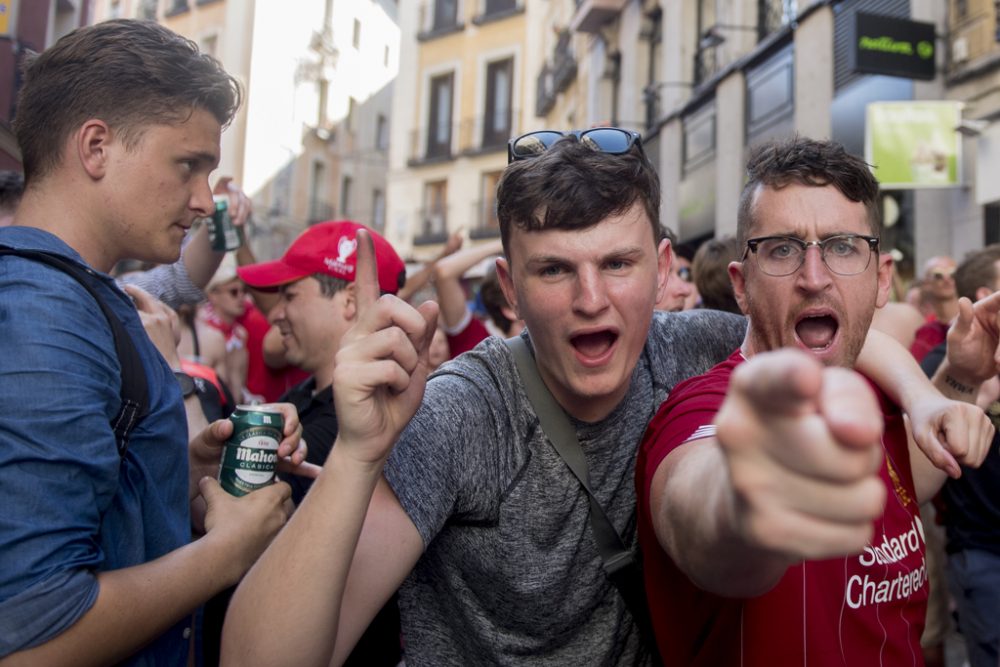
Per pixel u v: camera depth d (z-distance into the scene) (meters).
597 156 1.35
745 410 0.52
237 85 1.46
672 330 1.74
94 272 1.27
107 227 1.33
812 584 1.26
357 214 29.03
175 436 1.37
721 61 12.03
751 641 1.23
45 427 1.09
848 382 0.48
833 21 9.22
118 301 1.34
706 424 1.13
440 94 25.39
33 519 1.07
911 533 1.47
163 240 1.37
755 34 11.30
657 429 1.27
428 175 25.12
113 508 1.24
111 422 1.23
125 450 1.25
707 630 1.28
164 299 2.75
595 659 1.41
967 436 1.36
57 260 1.22
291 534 1.09
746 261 1.60
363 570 1.22
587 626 1.43
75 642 1.07
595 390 1.38
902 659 1.35
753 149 1.65
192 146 1.37
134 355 1.29
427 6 25.53
